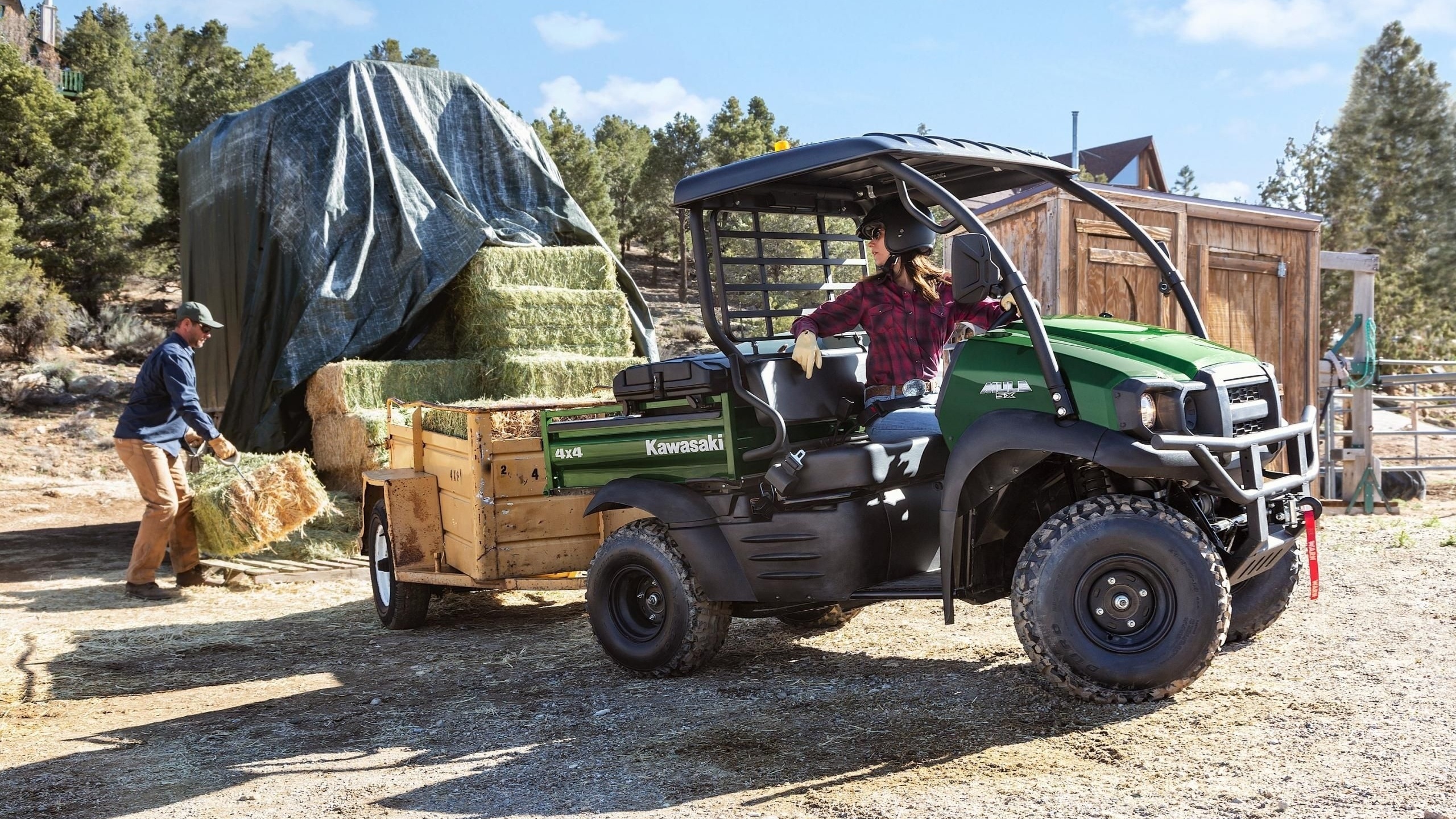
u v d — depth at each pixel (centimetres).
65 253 2877
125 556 906
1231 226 933
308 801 326
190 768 367
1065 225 853
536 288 1107
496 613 642
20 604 707
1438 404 1139
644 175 5062
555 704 420
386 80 1178
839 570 409
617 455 462
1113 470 349
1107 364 348
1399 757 294
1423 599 487
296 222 1088
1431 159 3822
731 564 432
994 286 358
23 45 6134
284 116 1124
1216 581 338
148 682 502
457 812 308
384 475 618
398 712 426
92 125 3081
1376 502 1020
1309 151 3856
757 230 454
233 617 660
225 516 731
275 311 1084
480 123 1230
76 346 2334
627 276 1235
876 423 431
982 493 372
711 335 422
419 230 1114
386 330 1072
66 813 327
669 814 294
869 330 439
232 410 1114
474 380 1056
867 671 434
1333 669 384
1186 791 282
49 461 1524
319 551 812
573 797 314
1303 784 280
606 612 466
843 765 324
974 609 543
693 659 442
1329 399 1062
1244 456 350
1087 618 352
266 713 437
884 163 386
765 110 5059
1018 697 377
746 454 422
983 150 407
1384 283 3119
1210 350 379
